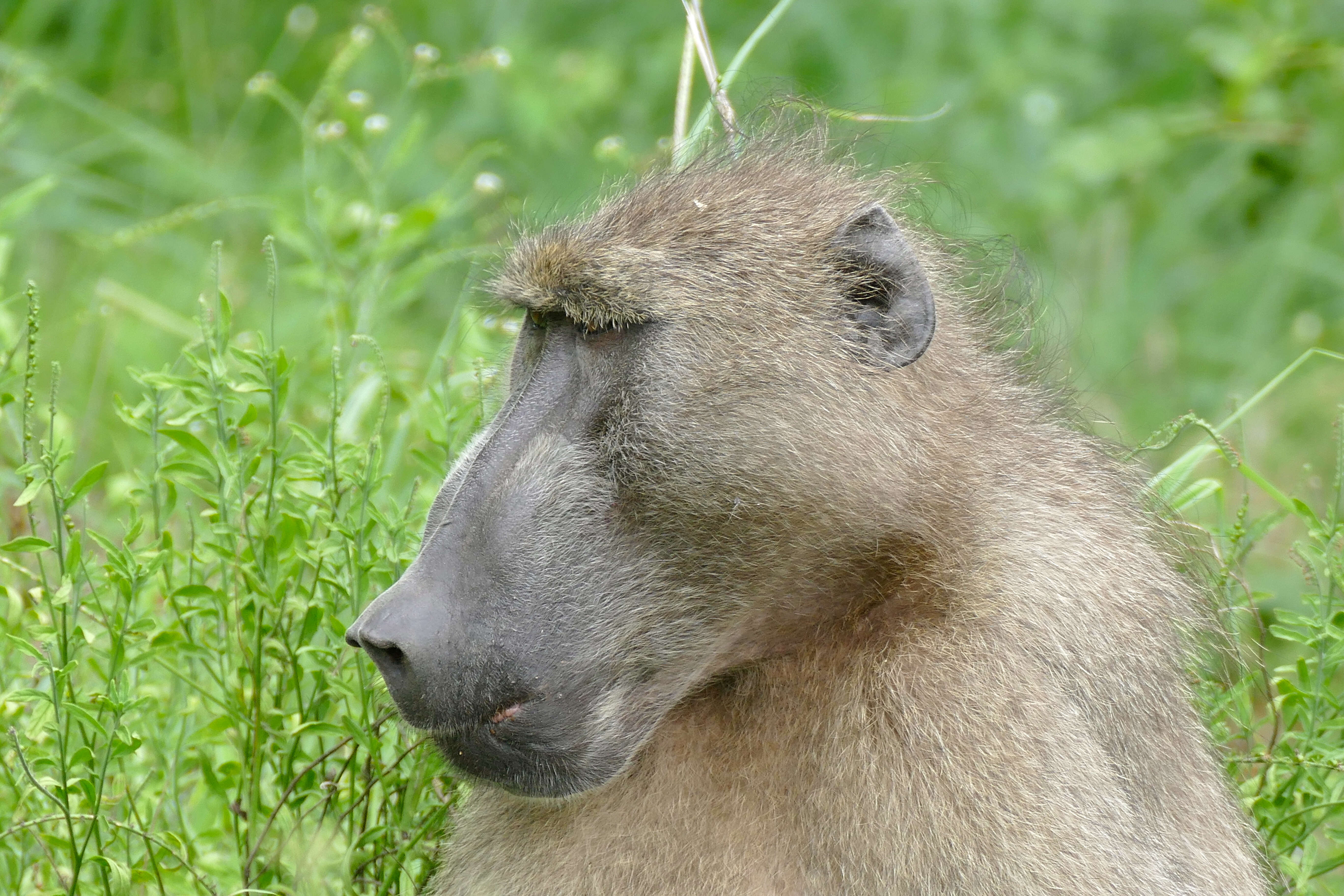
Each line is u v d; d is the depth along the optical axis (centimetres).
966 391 686
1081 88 1639
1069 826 587
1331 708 749
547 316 654
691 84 913
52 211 1484
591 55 1606
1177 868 629
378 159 1438
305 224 1161
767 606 640
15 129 1264
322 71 1662
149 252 1462
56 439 759
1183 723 666
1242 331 1497
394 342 1296
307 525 741
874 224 660
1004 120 1541
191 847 721
